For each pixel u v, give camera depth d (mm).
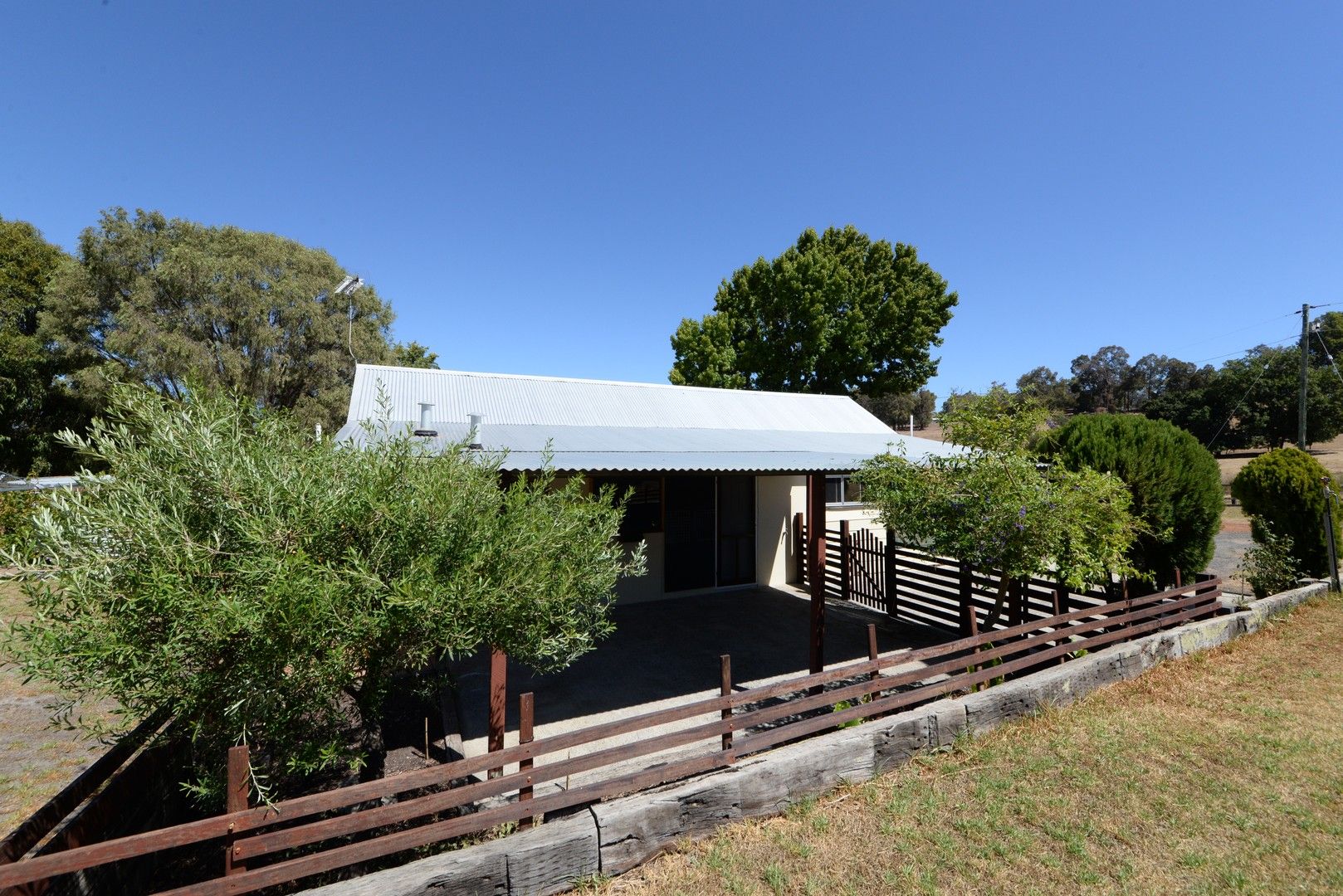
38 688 6871
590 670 7801
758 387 30719
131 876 3498
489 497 4227
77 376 26641
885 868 3527
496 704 4586
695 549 11859
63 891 2752
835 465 7281
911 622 9984
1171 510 7773
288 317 28312
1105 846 3717
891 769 4605
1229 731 5199
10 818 4434
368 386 10820
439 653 5070
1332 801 4180
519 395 11727
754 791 4012
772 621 10102
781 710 4406
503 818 3383
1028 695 5469
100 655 2932
